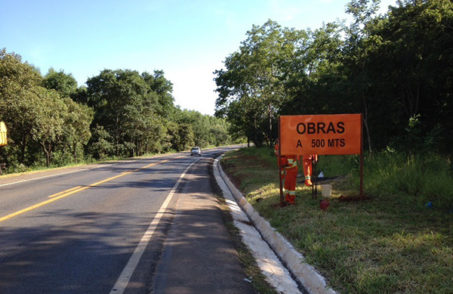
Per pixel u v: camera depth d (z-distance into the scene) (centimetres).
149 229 601
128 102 5116
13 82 2520
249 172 1434
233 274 401
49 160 3778
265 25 3019
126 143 5250
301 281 394
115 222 653
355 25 1388
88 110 4850
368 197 716
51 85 5003
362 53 1376
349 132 704
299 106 1886
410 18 1293
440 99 1538
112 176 1594
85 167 2356
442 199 644
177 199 927
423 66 1273
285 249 486
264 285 377
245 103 3428
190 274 397
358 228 510
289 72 2262
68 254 466
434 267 355
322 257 414
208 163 2859
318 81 1614
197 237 556
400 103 1473
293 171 724
